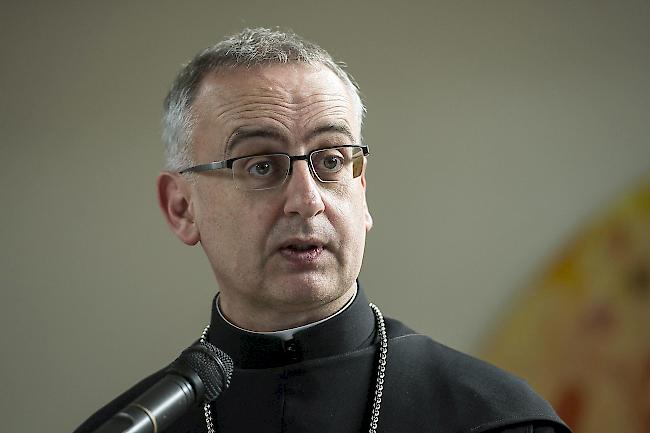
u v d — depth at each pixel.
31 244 13.59
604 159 12.79
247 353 5.82
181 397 4.20
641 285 12.44
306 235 5.19
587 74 12.96
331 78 5.53
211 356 4.42
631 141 12.77
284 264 5.27
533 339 12.59
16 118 13.80
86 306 13.44
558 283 12.63
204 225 5.60
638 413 12.21
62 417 13.24
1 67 13.88
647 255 12.47
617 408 12.28
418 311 12.88
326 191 5.29
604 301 12.49
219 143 5.46
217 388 4.39
